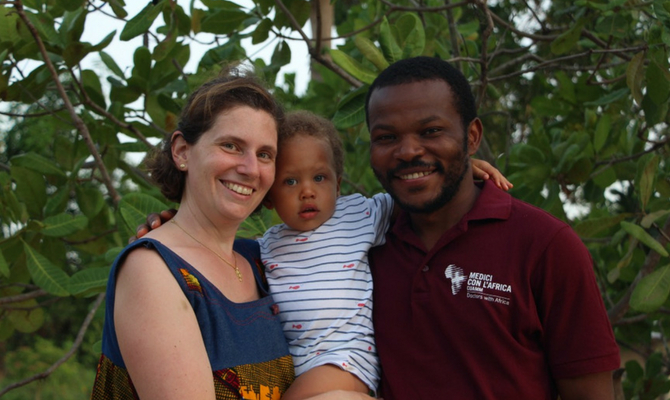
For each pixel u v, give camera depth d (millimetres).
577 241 2084
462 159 2186
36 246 3703
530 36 3859
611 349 2041
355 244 2377
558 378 2100
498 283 2084
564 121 4246
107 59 3969
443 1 4844
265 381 2047
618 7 3445
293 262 2387
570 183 3654
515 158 3824
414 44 3176
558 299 2061
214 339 1971
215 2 3812
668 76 3074
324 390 2102
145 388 1832
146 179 4035
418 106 2123
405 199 2178
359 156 4434
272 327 2166
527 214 2154
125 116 4141
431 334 2131
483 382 2045
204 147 2092
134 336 1857
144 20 3203
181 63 4055
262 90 2188
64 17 3559
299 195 2410
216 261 2156
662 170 3795
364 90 3137
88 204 3906
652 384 4117
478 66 4551
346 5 7258
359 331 2238
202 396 1831
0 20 3459
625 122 3979
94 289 3207
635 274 3971
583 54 3582
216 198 2092
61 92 3465
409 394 2129
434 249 2182
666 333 4352
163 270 1935
